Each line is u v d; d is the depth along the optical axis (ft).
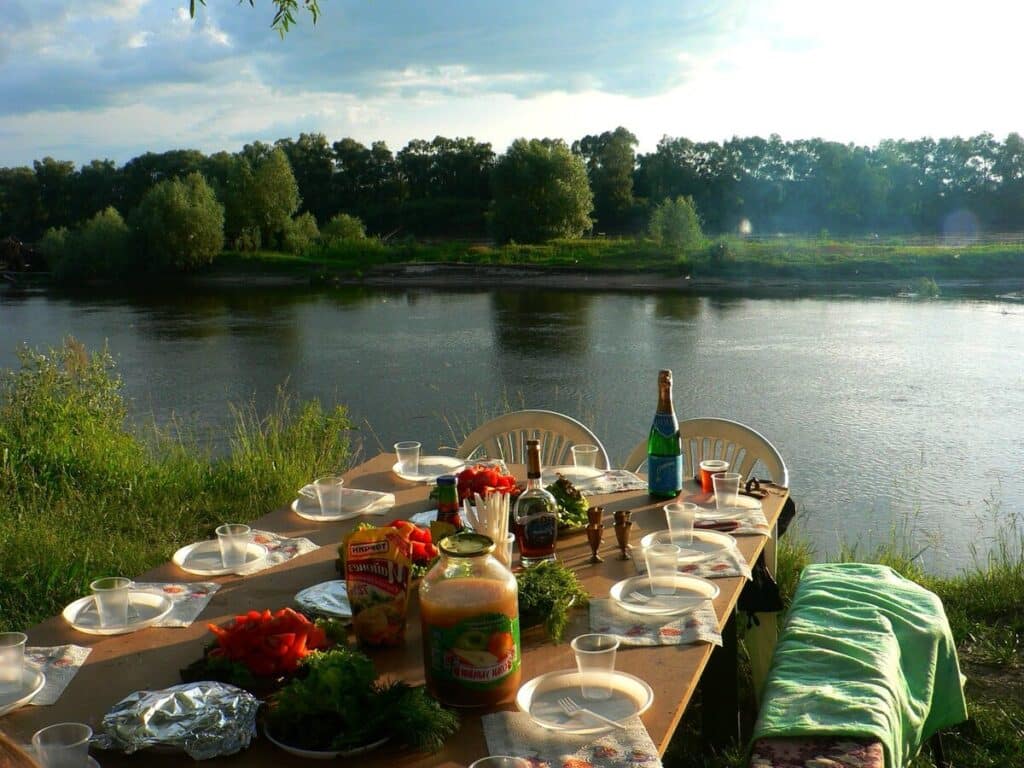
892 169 290.35
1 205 287.69
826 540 24.66
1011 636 13.35
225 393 51.93
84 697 6.02
